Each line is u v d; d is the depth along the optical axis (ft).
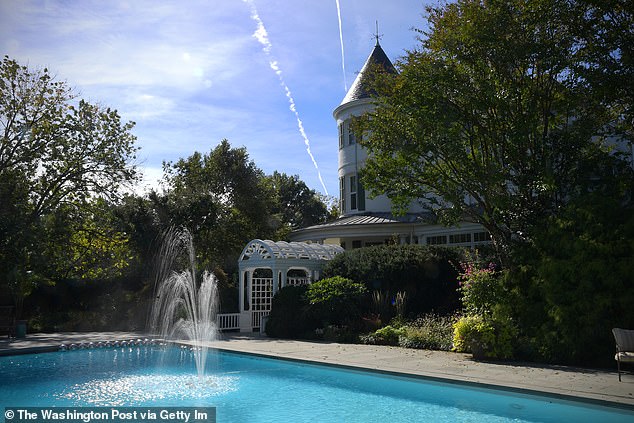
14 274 75.36
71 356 54.24
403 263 61.57
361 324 58.70
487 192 49.62
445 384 33.27
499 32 46.60
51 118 82.99
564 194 50.08
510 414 26.81
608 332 36.88
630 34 43.91
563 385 30.07
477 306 45.73
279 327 64.59
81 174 86.84
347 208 94.22
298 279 79.15
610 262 37.83
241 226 114.01
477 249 57.31
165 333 75.05
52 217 83.76
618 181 45.57
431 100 47.83
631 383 30.53
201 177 118.11
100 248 90.17
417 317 58.70
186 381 38.55
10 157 80.28
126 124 89.76
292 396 32.76
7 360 51.62
